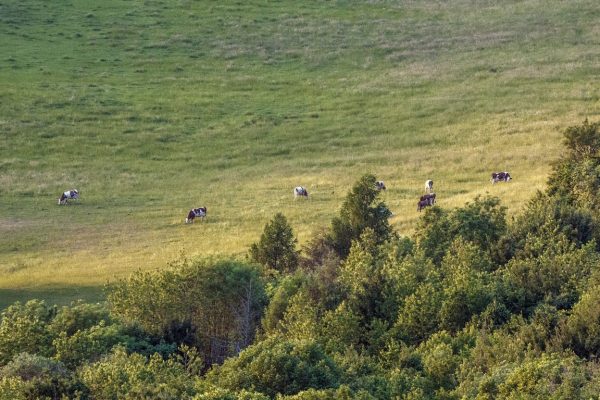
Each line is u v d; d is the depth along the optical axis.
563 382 30.75
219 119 95.94
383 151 86.38
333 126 92.94
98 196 79.25
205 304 47.19
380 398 34.19
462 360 37.75
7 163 85.25
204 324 47.56
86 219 73.94
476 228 54.72
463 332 40.88
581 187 59.59
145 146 89.56
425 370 37.22
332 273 50.28
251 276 48.16
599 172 59.88
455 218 55.59
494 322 42.81
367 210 57.78
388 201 72.69
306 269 53.19
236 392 31.89
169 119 95.62
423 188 75.81
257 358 34.28
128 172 84.38
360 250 50.81
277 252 55.97
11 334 40.91
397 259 50.66
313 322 42.38
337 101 99.19
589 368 34.00
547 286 46.41
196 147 89.56
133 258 64.00
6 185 80.94
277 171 83.50
